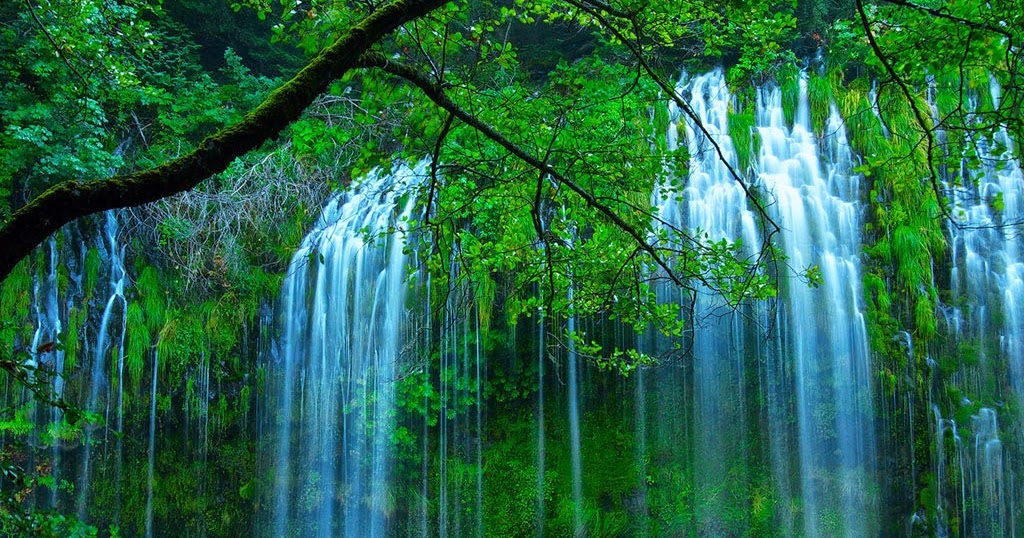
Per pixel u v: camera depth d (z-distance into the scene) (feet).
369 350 40.75
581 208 18.78
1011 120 15.01
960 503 37.42
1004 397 38.27
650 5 16.74
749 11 16.93
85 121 40.32
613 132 22.27
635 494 39.22
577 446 39.75
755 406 39.40
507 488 39.40
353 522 39.88
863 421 38.78
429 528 39.42
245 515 40.06
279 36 13.62
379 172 18.67
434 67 14.70
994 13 14.76
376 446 40.27
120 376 39.81
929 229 39.34
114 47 35.50
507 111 16.98
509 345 39.99
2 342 9.21
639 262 19.94
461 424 39.83
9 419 37.27
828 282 40.34
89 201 8.07
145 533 39.01
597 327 40.09
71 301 40.16
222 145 8.75
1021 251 39.47
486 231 27.12
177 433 40.04
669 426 39.55
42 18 27.27
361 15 13.73
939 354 38.50
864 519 37.91
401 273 40.47
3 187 38.22
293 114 9.30
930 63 15.75
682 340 39.63
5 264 7.75
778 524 38.42
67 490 38.37
